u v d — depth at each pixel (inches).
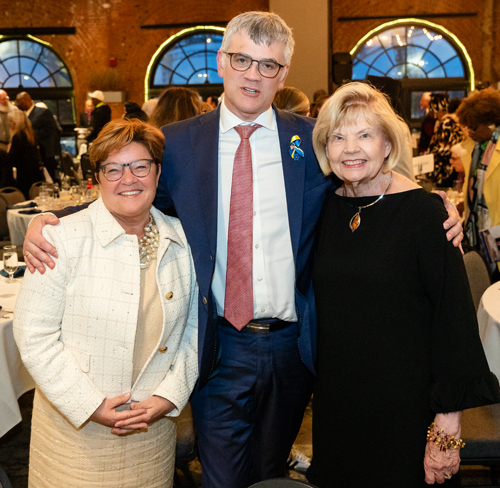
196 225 68.0
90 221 60.2
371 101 62.4
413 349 61.9
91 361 59.6
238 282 70.2
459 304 59.2
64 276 57.9
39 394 64.3
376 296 62.4
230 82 67.2
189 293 65.5
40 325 58.1
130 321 58.9
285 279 71.5
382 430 63.4
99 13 450.3
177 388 63.7
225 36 68.1
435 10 432.8
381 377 62.8
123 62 454.9
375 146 61.7
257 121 69.7
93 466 61.7
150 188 59.5
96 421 59.4
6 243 190.4
